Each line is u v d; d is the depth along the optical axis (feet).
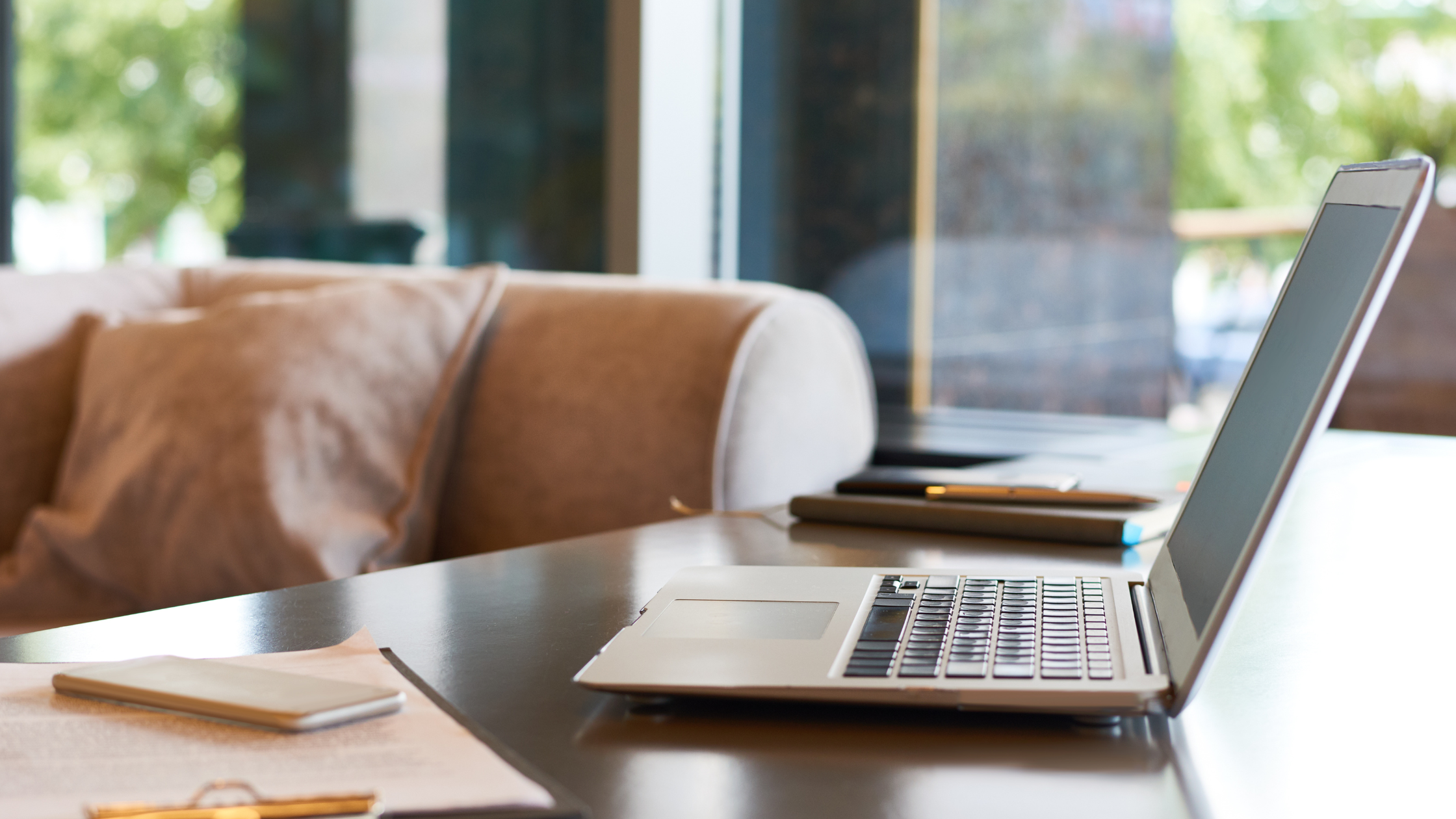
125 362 5.65
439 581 2.95
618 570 3.07
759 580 2.61
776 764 1.76
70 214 10.13
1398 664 2.24
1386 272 1.72
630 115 8.08
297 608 2.69
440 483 5.49
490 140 8.64
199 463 5.16
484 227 8.71
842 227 7.95
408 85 8.89
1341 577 2.95
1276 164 6.65
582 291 5.67
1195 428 6.75
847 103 7.88
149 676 2.00
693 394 5.17
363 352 5.33
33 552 5.53
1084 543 3.36
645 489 5.19
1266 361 2.39
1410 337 6.68
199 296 6.65
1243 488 2.06
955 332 7.61
